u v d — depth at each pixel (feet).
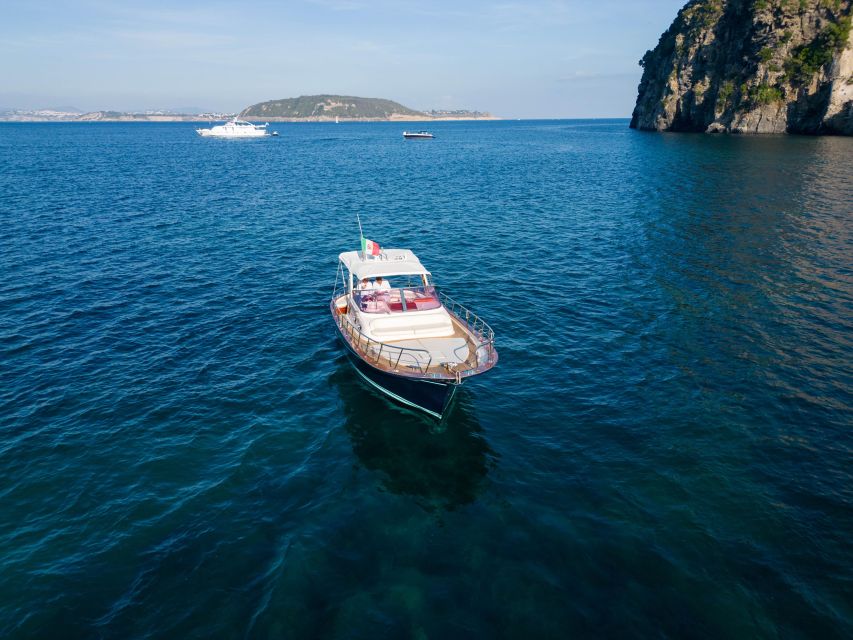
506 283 89.71
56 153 343.46
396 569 34.04
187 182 205.26
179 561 34.91
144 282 89.25
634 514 38.45
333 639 29.37
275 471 43.96
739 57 375.45
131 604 31.83
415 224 133.39
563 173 231.91
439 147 430.20
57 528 37.63
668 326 70.79
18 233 117.50
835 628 29.55
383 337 53.67
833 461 43.83
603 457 45.16
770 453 45.01
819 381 56.08
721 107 384.88
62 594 32.40
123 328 71.61
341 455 46.11
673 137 396.78
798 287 82.07
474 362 49.90
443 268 98.07
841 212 126.93
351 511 39.40
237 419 51.39
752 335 67.10
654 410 51.90
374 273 57.93
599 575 33.27
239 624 30.45
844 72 320.29
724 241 108.58
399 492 41.42
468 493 41.14
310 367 61.72
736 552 34.86
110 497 40.73
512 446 47.03
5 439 47.57
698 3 426.10
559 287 87.25
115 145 442.50
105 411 52.31
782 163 212.64
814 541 35.65
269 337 69.62
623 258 101.24
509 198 169.27
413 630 29.84
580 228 126.41
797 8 332.60
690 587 32.27
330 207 155.33
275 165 276.62
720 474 42.55
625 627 29.81
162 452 46.21
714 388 55.42
